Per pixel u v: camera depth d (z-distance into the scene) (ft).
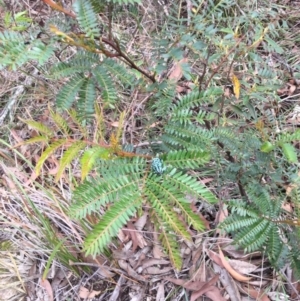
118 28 3.53
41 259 2.99
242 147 2.49
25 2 3.82
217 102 2.63
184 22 3.50
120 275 2.90
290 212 2.58
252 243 2.33
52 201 3.08
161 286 2.84
